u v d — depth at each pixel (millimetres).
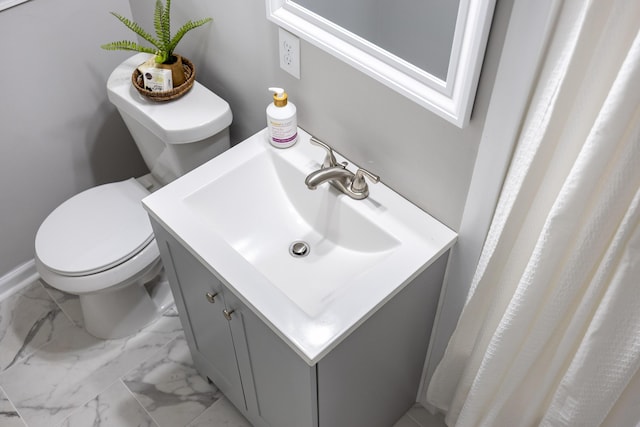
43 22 1945
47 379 2125
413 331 1633
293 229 1658
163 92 1800
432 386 1805
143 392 2094
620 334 1144
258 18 1574
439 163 1370
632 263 1048
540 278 1193
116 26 2123
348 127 1544
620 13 891
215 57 1846
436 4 1146
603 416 1287
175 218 1497
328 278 1535
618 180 1003
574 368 1246
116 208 2049
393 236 1443
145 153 2072
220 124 1817
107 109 2285
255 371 1645
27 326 2264
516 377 1395
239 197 1640
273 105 1599
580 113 1028
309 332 1278
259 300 1331
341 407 1568
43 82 2057
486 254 1343
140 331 2244
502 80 1118
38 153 2188
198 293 1643
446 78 1205
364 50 1329
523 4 1011
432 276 1494
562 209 1079
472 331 1559
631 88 898
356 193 1519
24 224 2295
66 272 1887
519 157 1178
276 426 1787
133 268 1953
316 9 1385
